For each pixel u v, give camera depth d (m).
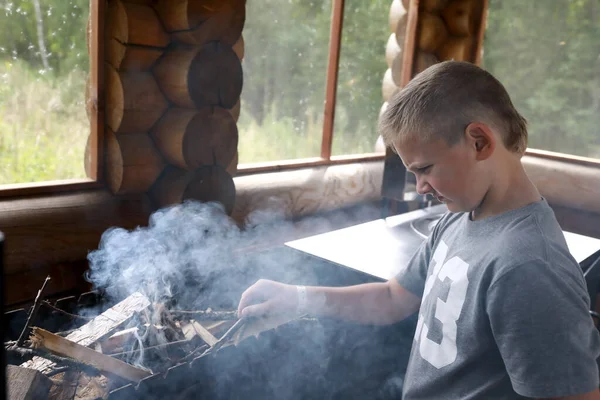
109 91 2.23
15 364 1.44
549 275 0.91
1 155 2.08
